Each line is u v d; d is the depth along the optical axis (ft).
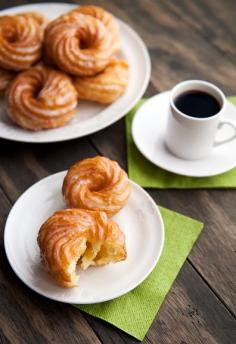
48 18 3.13
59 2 3.36
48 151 2.71
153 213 2.42
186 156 2.62
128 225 2.42
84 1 3.35
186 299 2.29
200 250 2.41
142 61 2.96
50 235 2.22
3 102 2.87
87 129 2.68
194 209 2.53
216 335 2.22
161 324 2.24
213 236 2.45
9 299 2.29
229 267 2.37
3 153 2.70
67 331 2.23
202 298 2.30
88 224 2.25
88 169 2.42
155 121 2.76
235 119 2.73
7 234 2.36
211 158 2.64
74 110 2.75
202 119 2.48
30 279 2.26
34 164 2.66
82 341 2.21
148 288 2.31
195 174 2.57
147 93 2.93
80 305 2.27
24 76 2.79
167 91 2.86
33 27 2.88
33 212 2.44
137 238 2.38
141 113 2.77
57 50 2.77
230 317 2.26
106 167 2.43
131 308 2.26
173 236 2.44
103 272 2.29
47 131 2.70
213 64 3.04
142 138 2.70
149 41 3.15
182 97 2.62
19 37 2.86
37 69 2.81
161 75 2.99
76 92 2.77
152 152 2.65
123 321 2.23
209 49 3.11
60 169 2.65
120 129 2.79
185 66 3.03
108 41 2.86
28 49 2.82
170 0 3.33
